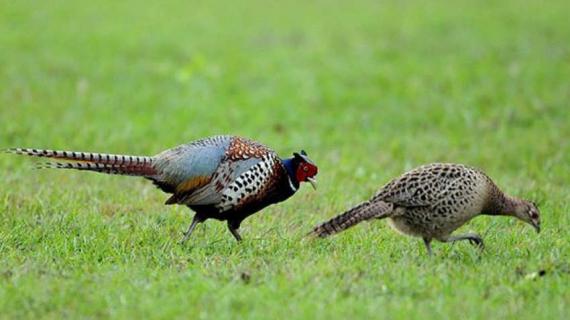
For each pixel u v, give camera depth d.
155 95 25.86
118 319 9.58
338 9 40.41
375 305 9.85
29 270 11.06
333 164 18.89
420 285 10.54
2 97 24.47
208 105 24.95
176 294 10.19
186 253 12.05
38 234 12.80
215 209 12.59
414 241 12.91
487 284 10.66
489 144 20.84
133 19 37.12
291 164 12.95
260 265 11.37
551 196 15.81
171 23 36.53
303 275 10.77
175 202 12.49
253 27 36.12
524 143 20.81
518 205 12.71
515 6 40.81
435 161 19.45
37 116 22.69
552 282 10.70
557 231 13.45
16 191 15.70
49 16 36.94
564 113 23.69
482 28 35.75
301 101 25.47
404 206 11.89
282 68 29.44
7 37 32.69
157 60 30.28
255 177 12.58
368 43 33.22
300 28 36.06
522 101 24.78
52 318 9.64
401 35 34.72
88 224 13.40
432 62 30.16
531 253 12.01
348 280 10.67
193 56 30.86
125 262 11.66
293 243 12.48
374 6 41.19
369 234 13.09
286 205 15.19
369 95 25.95
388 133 22.36
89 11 38.50
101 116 23.27
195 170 12.31
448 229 12.11
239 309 9.80
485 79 27.55
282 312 9.66
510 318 9.60
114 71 28.53
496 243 12.77
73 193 15.45
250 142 12.79
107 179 16.97
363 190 16.42
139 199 15.39
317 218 14.39
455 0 42.62
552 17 38.03
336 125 23.12
